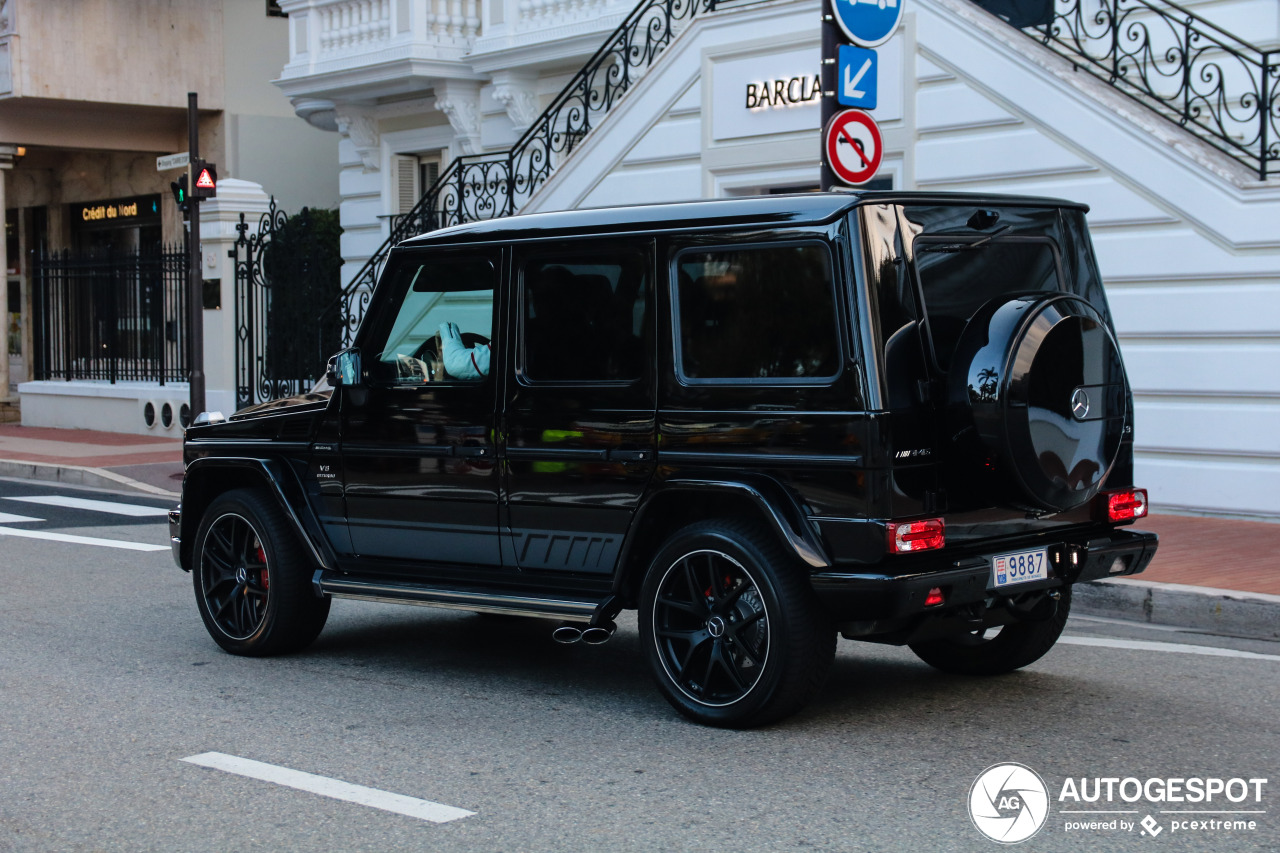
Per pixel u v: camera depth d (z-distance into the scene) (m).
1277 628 7.61
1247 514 10.91
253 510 7.20
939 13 12.55
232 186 19.95
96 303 22.31
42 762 5.46
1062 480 5.55
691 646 5.80
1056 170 11.84
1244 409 10.91
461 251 6.55
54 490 15.71
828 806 4.80
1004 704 6.16
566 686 6.66
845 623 5.46
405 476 6.70
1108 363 5.83
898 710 6.05
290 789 5.09
